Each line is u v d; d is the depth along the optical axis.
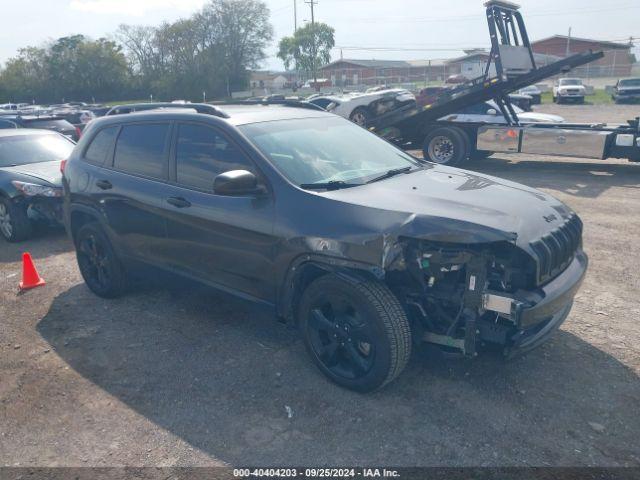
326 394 3.56
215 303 5.07
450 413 3.31
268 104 5.31
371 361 3.39
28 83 77.94
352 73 87.31
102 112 22.92
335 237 3.30
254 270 3.82
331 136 4.45
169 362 4.05
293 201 3.58
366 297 3.25
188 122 4.32
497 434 3.11
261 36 75.31
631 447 2.98
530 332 3.33
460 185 3.88
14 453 3.15
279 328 4.51
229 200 3.89
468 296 3.16
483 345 3.34
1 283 5.90
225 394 3.62
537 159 13.44
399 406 3.39
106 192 4.81
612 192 9.20
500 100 11.76
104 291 5.25
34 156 8.37
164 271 4.54
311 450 3.05
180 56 74.56
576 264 3.65
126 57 80.00
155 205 4.37
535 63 12.53
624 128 10.45
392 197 3.49
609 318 4.48
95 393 3.71
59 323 4.82
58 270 6.27
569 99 35.53
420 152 14.80
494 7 10.94
